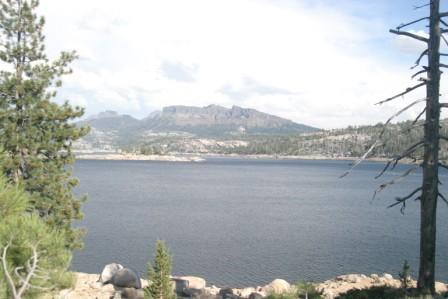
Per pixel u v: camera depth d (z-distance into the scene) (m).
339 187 138.12
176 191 113.12
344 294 16.92
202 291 19.92
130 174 184.12
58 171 18.03
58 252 5.69
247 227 58.53
